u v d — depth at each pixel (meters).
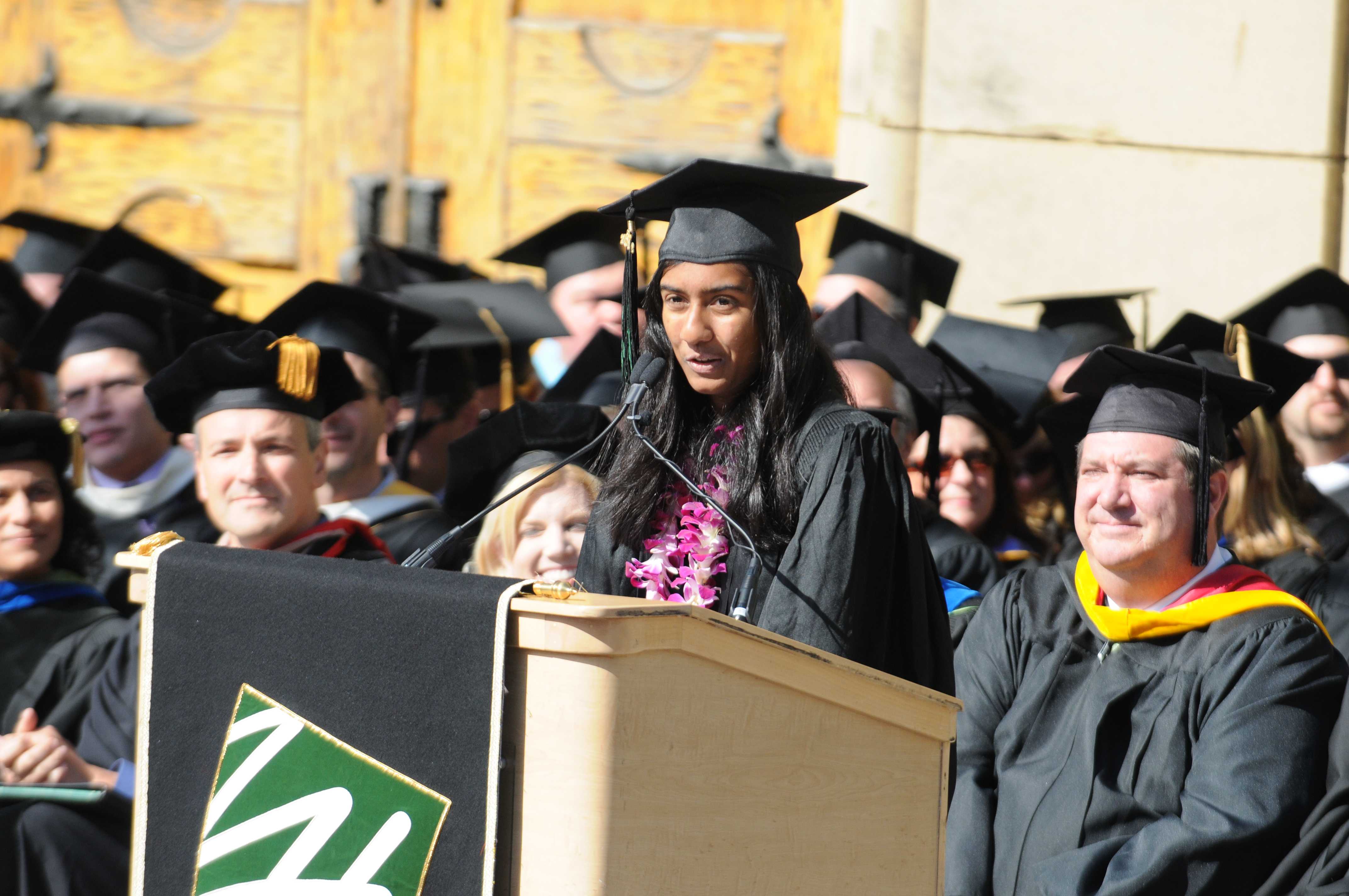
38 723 13.27
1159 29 22.97
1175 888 8.91
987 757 10.43
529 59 25.23
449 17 25.31
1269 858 9.09
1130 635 10.03
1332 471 17.20
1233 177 23.02
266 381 12.73
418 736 5.90
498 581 5.93
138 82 25.67
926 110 23.30
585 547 8.48
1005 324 19.47
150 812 6.53
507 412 13.04
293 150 25.50
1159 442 10.10
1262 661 9.55
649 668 5.75
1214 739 9.37
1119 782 9.62
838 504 7.56
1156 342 22.58
